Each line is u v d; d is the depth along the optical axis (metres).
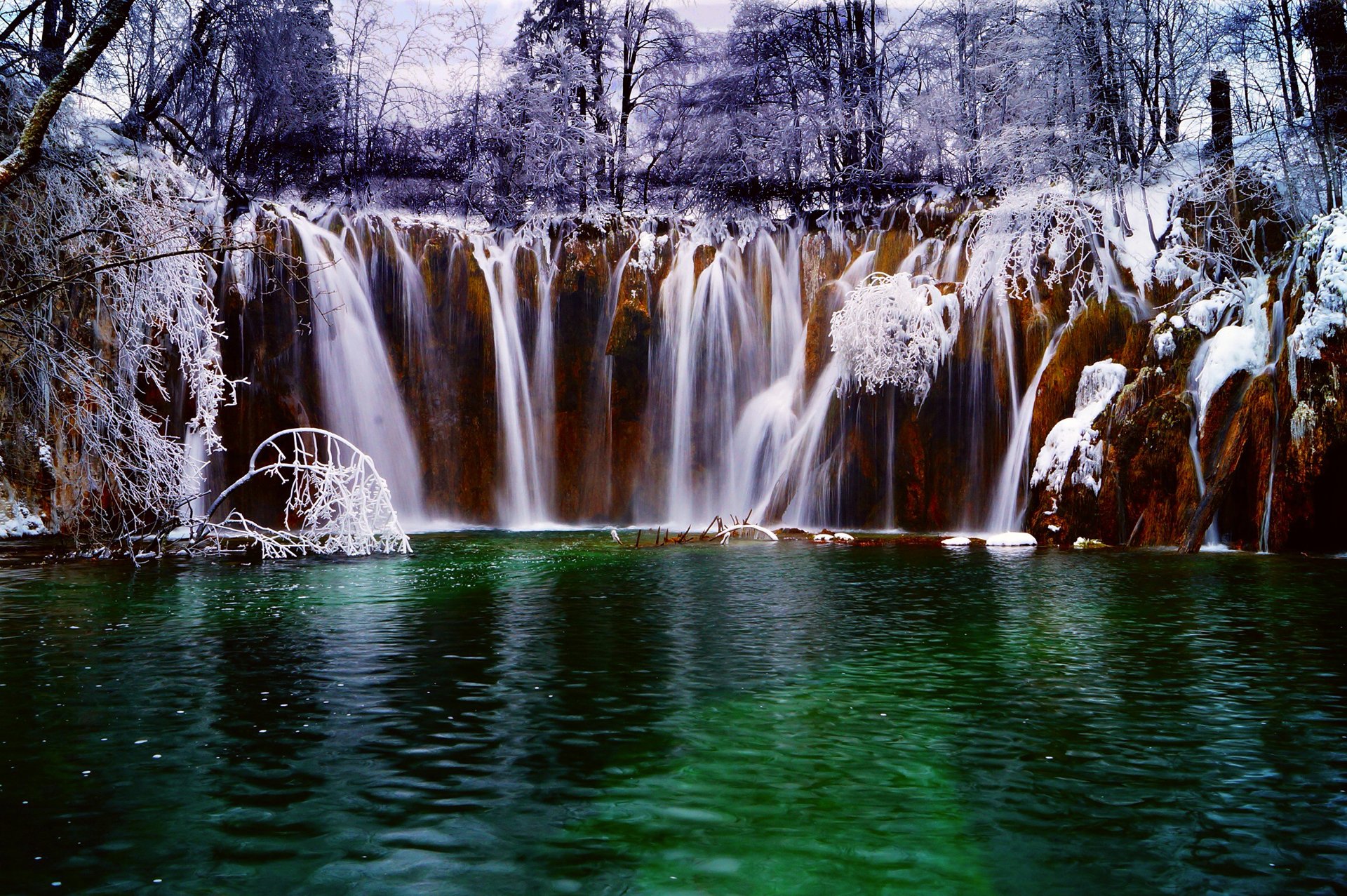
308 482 17.92
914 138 31.20
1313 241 18.30
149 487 16.42
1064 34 25.75
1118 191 23.98
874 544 19.89
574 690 7.65
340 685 7.79
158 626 10.21
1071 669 8.40
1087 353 21.31
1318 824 5.11
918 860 4.69
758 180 31.41
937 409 23.20
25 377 15.31
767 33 32.66
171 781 5.65
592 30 33.75
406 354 26.28
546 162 31.14
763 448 26.08
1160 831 5.03
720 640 9.59
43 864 4.59
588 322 27.81
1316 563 15.98
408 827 5.03
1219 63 25.34
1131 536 19.58
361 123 32.72
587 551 18.20
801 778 5.75
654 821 5.13
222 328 22.88
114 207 15.92
